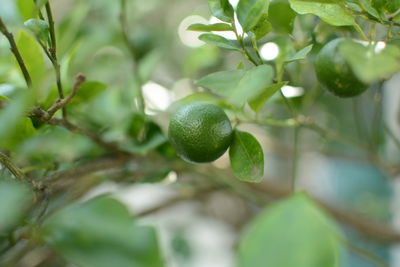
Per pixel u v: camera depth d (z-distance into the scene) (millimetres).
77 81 355
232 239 929
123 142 484
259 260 264
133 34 615
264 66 339
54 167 431
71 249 291
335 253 263
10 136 389
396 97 619
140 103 497
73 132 423
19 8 391
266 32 373
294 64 463
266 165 1008
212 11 376
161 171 481
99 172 471
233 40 406
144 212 625
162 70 741
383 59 293
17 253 356
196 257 808
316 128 486
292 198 271
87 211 298
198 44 678
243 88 336
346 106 692
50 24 368
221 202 884
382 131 642
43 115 366
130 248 291
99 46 597
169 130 386
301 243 264
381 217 801
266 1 367
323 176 989
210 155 380
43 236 300
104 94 501
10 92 390
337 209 645
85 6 558
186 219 906
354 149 744
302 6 362
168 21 798
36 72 398
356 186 926
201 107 381
